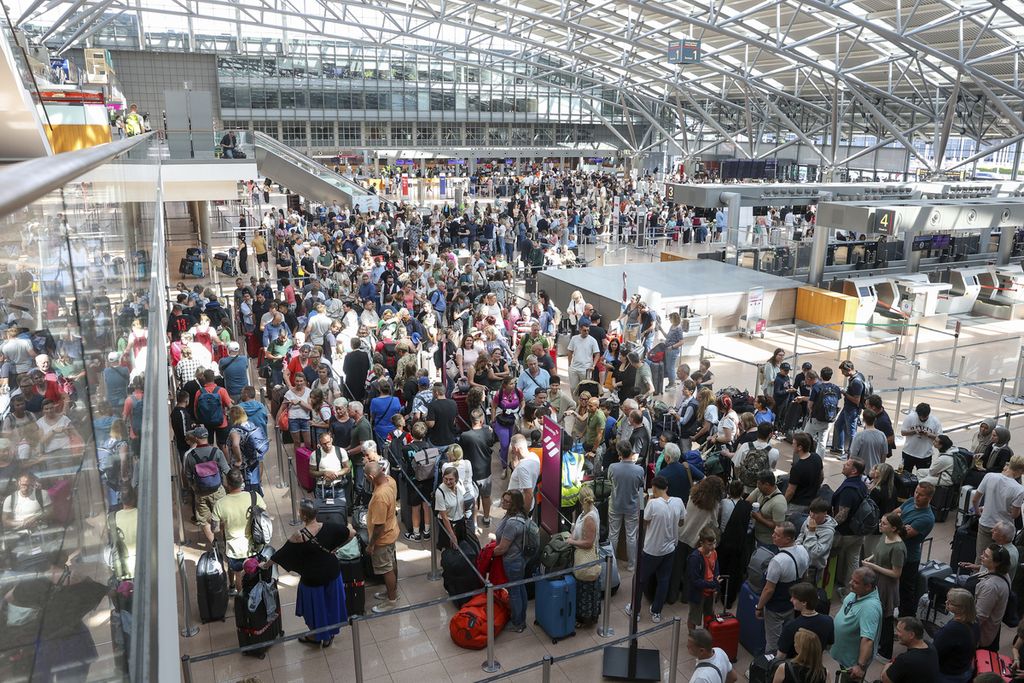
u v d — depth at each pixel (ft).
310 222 106.11
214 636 26.55
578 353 48.42
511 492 27.14
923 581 27.25
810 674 18.67
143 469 7.36
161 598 6.63
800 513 28.45
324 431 35.01
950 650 20.84
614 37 138.62
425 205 144.56
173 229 100.83
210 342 45.57
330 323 49.55
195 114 73.97
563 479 30.89
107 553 4.99
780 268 79.10
